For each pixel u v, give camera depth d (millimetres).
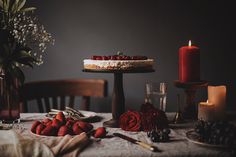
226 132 1114
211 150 1113
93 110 2672
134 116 1389
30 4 2574
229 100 2674
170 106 2674
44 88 2279
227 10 2629
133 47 2627
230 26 2639
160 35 2629
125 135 1314
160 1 2615
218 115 1488
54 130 1277
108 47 2621
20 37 1501
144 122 1361
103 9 2605
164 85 1555
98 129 1281
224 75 2666
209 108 1444
